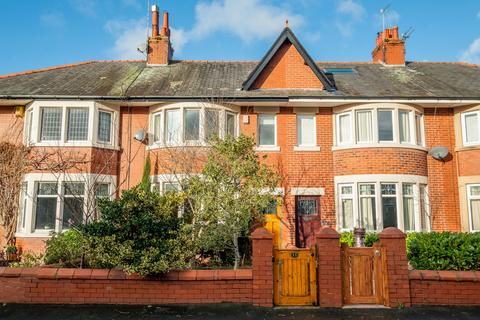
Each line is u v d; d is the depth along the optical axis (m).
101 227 7.98
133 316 7.09
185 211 11.76
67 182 13.59
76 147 13.92
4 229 13.47
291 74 15.48
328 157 14.89
